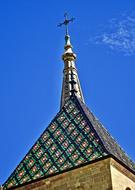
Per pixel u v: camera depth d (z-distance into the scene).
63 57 71.31
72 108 52.41
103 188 43.06
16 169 48.62
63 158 46.88
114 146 49.75
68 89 65.75
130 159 50.62
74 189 44.16
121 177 44.72
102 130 51.22
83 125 49.59
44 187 45.53
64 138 49.12
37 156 48.78
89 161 44.59
